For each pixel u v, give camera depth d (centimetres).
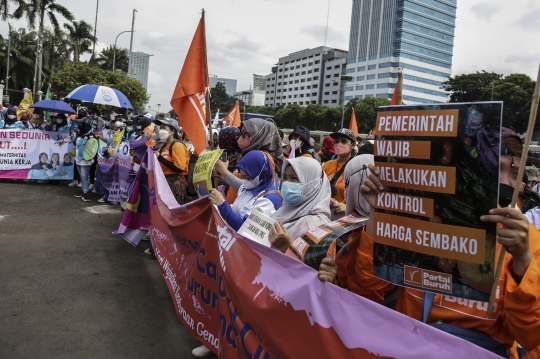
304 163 266
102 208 853
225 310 271
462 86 4594
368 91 11225
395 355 154
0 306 403
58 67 5903
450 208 152
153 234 485
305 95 14712
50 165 1073
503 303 164
